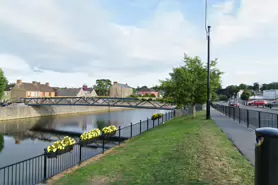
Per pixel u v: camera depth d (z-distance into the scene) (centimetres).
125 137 1569
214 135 945
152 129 1725
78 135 2530
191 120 1773
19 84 6688
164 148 805
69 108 5291
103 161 804
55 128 3019
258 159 236
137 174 554
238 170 491
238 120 1518
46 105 4503
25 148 1822
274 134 223
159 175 513
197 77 1878
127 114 5194
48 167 952
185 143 809
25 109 4100
